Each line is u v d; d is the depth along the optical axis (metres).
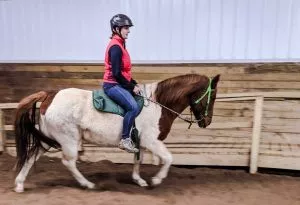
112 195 3.78
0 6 5.30
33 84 5.33
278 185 4.43
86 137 3.83
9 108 5.25
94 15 5.07
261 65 4.81
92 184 4.00
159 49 4.99
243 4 4.75
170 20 4.91
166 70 5.00
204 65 4.92
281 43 4.74
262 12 4.72
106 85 3.71
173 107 3.88
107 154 5.16
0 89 5.41
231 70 4.88
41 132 3.77
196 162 5.03
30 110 3.68
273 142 4.88
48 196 3.70
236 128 4.95
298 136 4.80
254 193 4.12
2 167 4.81
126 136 3.68
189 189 4.18
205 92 3.87
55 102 3.69
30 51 5.31
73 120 3.70
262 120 4.90
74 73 5.21
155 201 3.68
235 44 4.83
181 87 3.85
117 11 5.01
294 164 4.79
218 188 4.26
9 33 5.33
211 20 4.84
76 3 5.09
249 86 4.87
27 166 3.83
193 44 4.91
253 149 4.85
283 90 4.79
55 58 5.25
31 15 5.24
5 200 3.58
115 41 3.63
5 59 5.37
